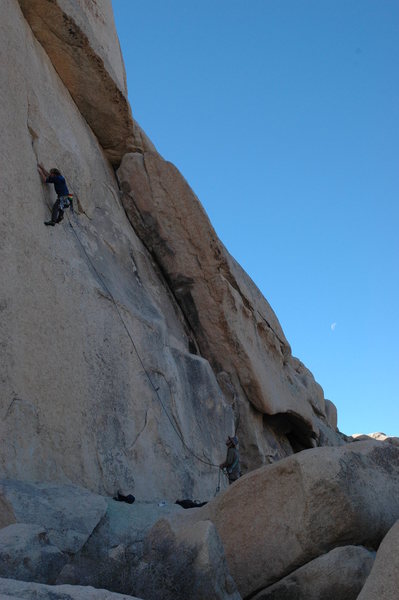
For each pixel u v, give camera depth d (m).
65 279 12.23
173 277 17.20
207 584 6.14
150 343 14.19
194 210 17.23
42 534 6.71
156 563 6.52
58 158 13.71
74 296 12.31
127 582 6.46
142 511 10.55
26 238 11.52
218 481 14.89
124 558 6.87
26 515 8.60
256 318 18.61
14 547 6.33
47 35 14.45
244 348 17.34
